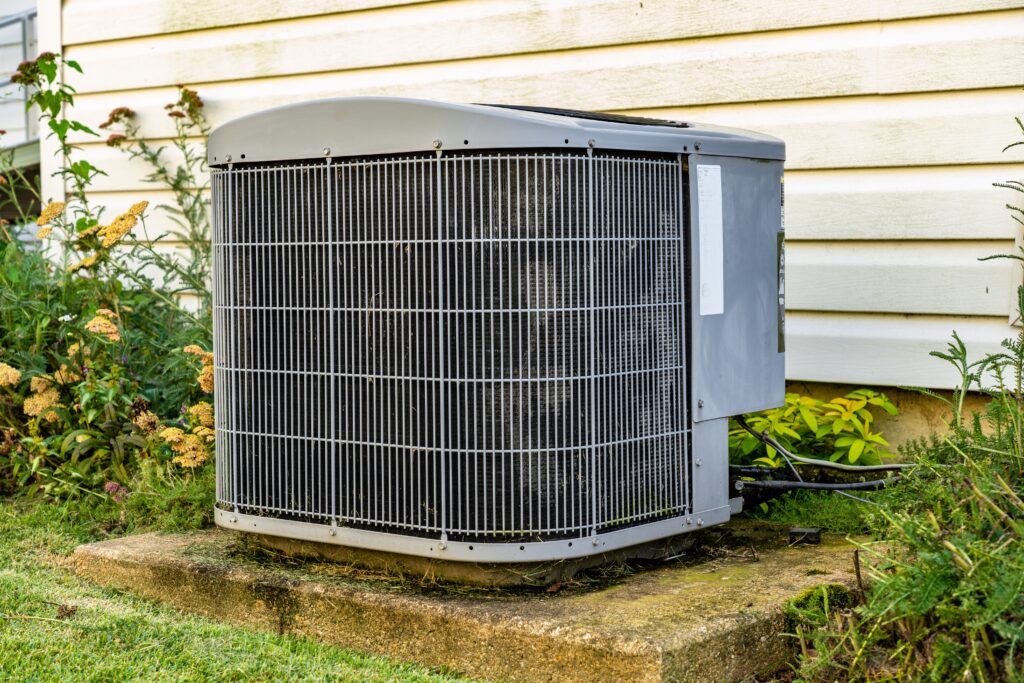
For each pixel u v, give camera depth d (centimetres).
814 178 489
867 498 429
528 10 565
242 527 382
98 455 512
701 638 295
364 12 623
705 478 371
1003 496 305
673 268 359
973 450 337
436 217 334
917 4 459
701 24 514
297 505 370
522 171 328
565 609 318
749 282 384
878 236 474
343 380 355
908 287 468
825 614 310
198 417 500
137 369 568
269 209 367
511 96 575
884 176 473
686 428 364
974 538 278
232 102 681
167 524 439
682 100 523
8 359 548
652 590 337
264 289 371
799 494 451
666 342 358
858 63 475
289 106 358
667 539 374
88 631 343
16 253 619
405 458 345
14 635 338
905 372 470
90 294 580
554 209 328
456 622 319
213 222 384
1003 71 443
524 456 333
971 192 452
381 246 345
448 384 335
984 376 449
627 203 345
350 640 341
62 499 509
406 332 342
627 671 288
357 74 630
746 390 384
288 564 376
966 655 270
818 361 490
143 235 728
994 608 254
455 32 590
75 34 748
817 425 467
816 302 490
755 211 387
